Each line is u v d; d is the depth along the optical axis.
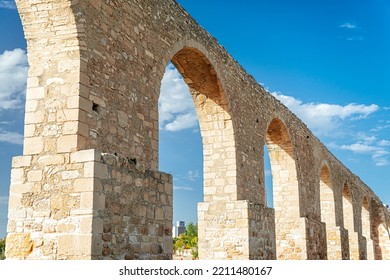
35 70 11.51
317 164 30.58
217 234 18.50
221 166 19.05
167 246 12.84
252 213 18.59
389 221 57.03
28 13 11.60
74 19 11.30
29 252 10.59
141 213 11.93
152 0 14.71
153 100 14.10
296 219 25.27
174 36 15.78
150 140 13.66
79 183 10.49
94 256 10.12
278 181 26.06
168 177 13.29
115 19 12.70
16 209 10.94
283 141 25.97
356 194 43.41
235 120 19.47
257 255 18.55
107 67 12.14
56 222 10.52
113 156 11.14
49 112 11.17
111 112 12.08
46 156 10.96
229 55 19.94
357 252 40.47
